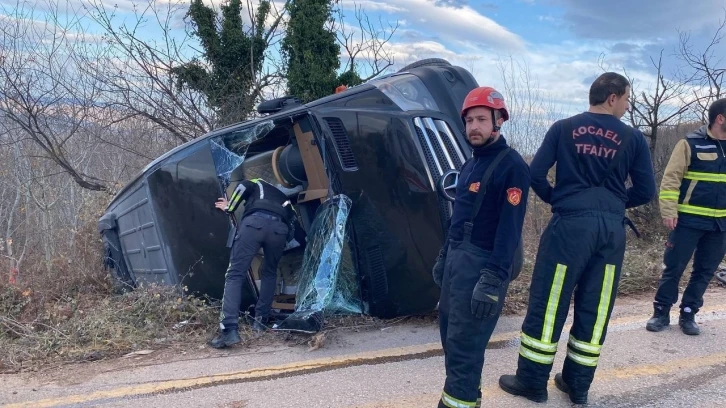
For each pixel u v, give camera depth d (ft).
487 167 9.77
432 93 16.26
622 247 11.44
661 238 26.96
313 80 33.94
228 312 15.02
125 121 33.06
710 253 15.33
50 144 31.27
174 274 17.44
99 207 25.58
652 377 12.84
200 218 16.80
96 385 12.71
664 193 15.37
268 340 15.48
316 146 17.20
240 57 35.65
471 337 9.79
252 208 15.94
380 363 13.79
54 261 21.79
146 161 33.99
